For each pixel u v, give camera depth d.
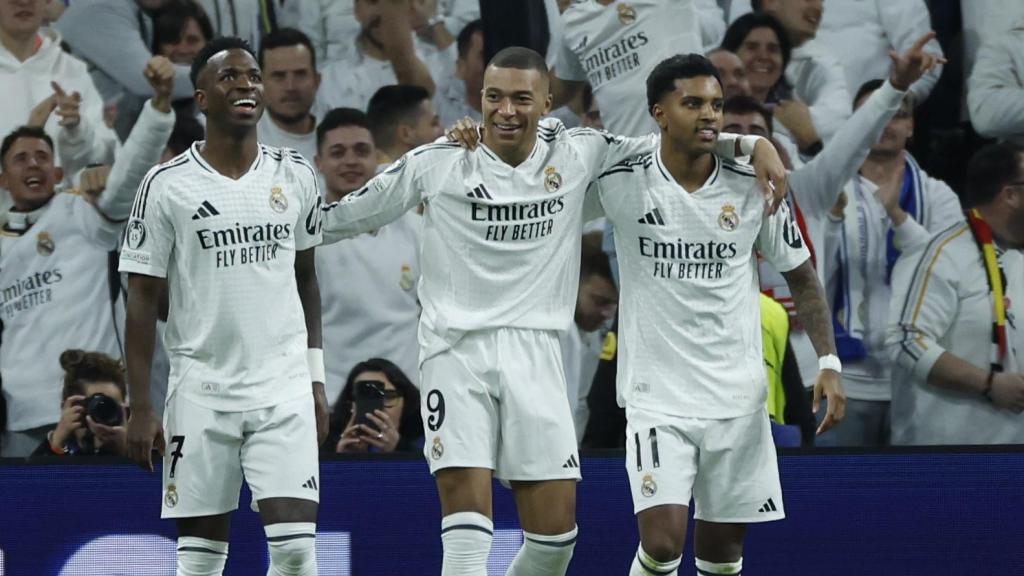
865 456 16.39
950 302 17.64
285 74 17.55
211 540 12.24
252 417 11.91
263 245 11.98
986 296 17.58
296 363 12.13
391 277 17.38
